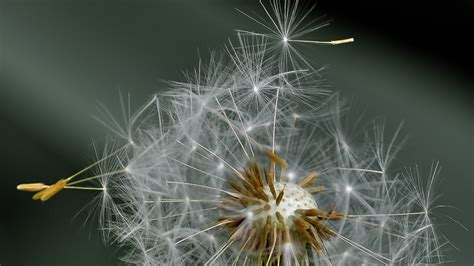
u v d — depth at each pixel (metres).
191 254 0.16
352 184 0.17
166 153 0.16
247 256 0.15
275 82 0.17
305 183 0.16
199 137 0.17
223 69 0.17
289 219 0.15
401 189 0.17
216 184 0.16
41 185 0.15
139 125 0.17
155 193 0.16
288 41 0.17
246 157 0.16
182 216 0.16
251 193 0.15
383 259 0.17
